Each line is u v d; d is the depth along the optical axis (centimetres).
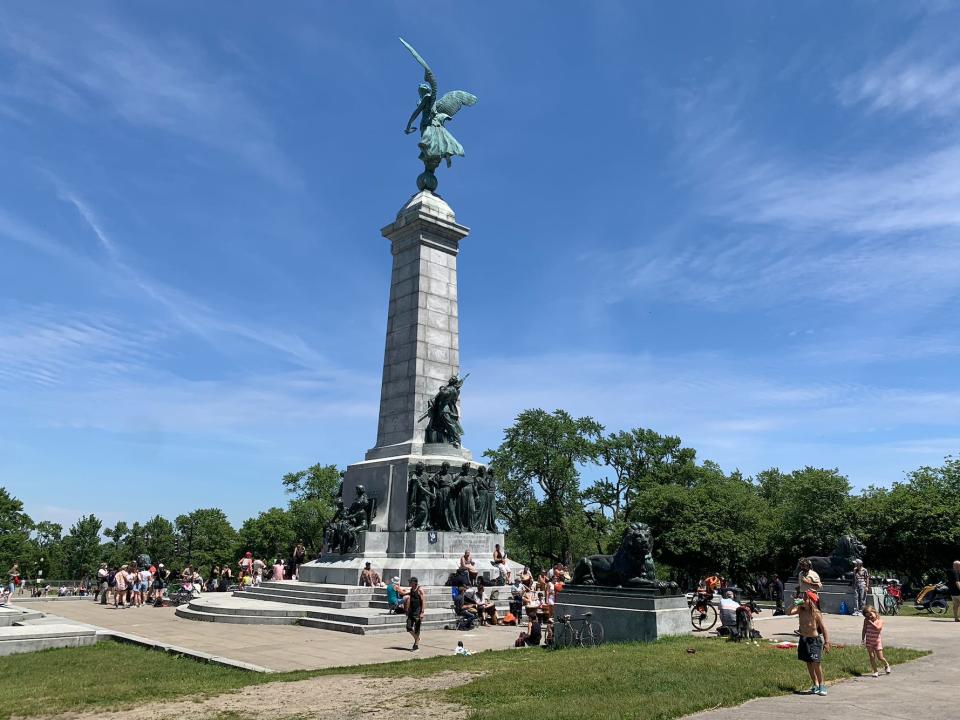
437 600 3247
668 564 7444
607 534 8319
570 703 1312
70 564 14375
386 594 3167
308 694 1559
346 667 1906
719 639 2111
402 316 4288
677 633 2122
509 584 3553
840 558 3553
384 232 4525
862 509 6619
